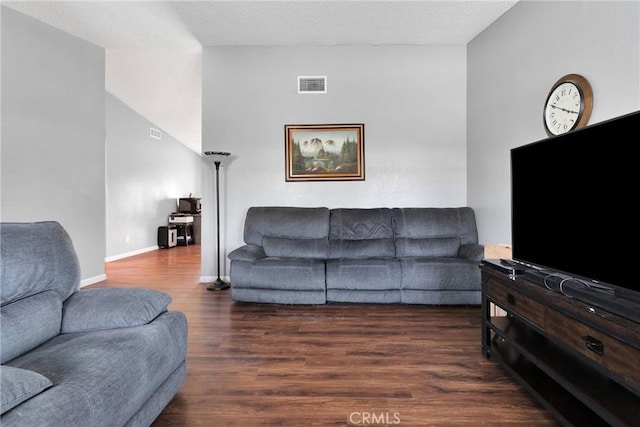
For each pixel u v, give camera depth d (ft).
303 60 13.03
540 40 8.82
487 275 6.61
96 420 3.23
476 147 12.22
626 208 4.05
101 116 13.33
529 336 5.85
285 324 8.63
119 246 19.29
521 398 5.31
